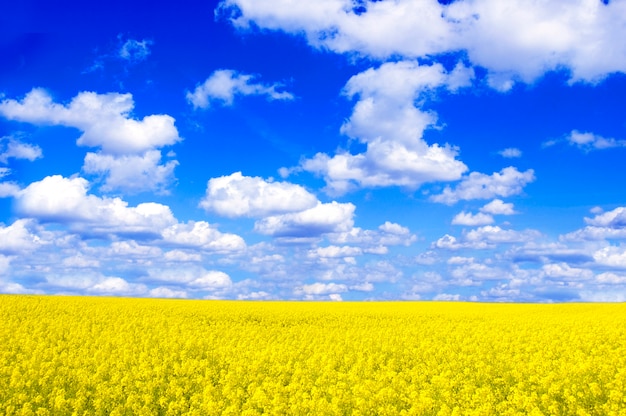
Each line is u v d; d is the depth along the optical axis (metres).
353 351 17.89
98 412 11.62
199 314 31.08
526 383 13.33
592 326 24.36
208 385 12.54
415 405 10.91
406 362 16.70
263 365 15.16
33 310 28.36
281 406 11.21
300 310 35.28
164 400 11.98
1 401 12.27
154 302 39.91
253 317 30.52
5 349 17.62
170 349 17.78
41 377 13.66
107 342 18.25
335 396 11.77
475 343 18.45
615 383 12.57
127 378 13.12
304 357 16.44
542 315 32.09
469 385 12.61
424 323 27.28
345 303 47.62
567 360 15.76
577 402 11.64
